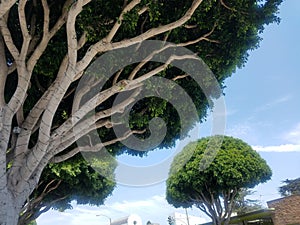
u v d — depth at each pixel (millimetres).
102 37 4941
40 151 4852
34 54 4879
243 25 5406
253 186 17328
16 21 5547
